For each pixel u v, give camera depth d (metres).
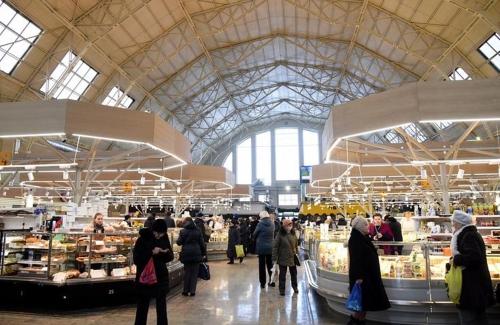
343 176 15.58
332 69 23.39
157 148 8.80
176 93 22.62
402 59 18.25
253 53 22.25
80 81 16.75
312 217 22.17
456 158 11.23
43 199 21.86
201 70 22.30
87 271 6.33
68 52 15.12
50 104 7.45
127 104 20.25
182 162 11.58
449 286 3.99
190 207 28.45
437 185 14.75
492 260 5.18
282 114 37.78
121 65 17.64
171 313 5.89
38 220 7.40
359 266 4.49
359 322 4.55
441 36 15.49
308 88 28.36
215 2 16.83
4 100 14.66
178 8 16.64
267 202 33.50
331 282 6.02
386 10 15.64
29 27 13.55
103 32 15.33
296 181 38.22
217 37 19.92
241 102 30.11
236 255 13.22
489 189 21.89
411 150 9.90
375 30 17.20
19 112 7.52
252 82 25.80
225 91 26.67
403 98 6.51
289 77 27.33
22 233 6.35
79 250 6.46
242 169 38.97
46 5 12.69
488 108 6.16
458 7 13.56
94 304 6.20
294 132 39.22
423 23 15.25
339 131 7.43
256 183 37.81
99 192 23.23
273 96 31.30
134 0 14.74
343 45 19.94
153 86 20.88
